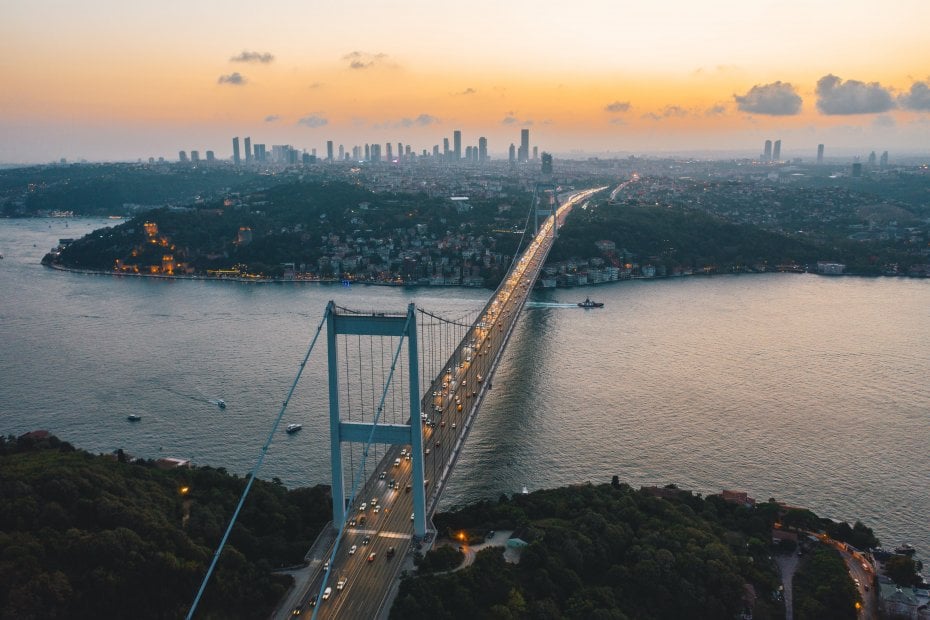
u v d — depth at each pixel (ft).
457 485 472.03
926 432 554.05
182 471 423.23
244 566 323.78
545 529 373.40
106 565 304.09
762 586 353.10
